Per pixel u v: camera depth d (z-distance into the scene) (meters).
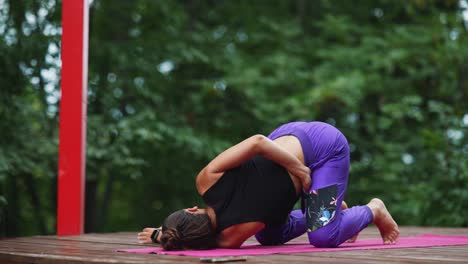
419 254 3.50
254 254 3.46
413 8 11.02
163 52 10.02
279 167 3.87
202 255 3.34
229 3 11.82
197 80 10.62
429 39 10.55
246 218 3.75
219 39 11.03
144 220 12.80
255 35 11.26
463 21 10.75
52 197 10.49
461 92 10.11
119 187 12.54
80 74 5.63
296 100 10.15
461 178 7.94
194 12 11.77
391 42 10.80
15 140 7.46
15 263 3.58
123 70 9.99
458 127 8.80
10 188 9.41
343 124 11.32
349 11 12.13
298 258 3.25
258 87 10.66
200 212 3.74
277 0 12.09
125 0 10.56
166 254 3.45
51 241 4.64
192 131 9.58
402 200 9.43
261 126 10.52
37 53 7.41
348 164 4.12
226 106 10.66
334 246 3.97
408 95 10.84
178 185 11.00
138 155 9.77
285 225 4.33
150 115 8.88
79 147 5.59
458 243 4.34
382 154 11.12
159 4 10.18
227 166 3.73
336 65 10.93
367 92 10.98
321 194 3.97
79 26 5.65
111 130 8.66
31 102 8.61
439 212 8.15
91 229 10.36
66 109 5.62
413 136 10.74
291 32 11.13
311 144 4.02
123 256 3.34
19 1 7.61
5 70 7.09
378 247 3.96
